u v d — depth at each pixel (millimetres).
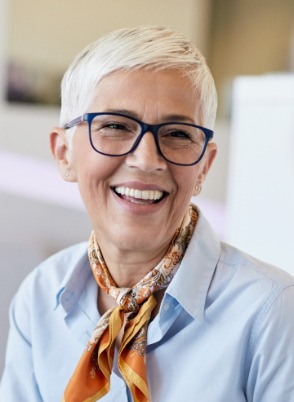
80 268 1143
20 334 1221
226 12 4270
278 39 4109
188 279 1011
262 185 1771
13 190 2932
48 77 3207
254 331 965
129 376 964
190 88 951
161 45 929
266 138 1753
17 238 2898
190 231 1079
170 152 954
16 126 2979
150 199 967
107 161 957
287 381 936
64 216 2977
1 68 3055
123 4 3680
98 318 1105
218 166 2904
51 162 2988
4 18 3066
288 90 1685
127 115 938
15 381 1183
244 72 4246
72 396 988
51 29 3283
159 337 995
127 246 989
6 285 2592
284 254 1722
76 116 1010
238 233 1838
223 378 961
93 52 967
